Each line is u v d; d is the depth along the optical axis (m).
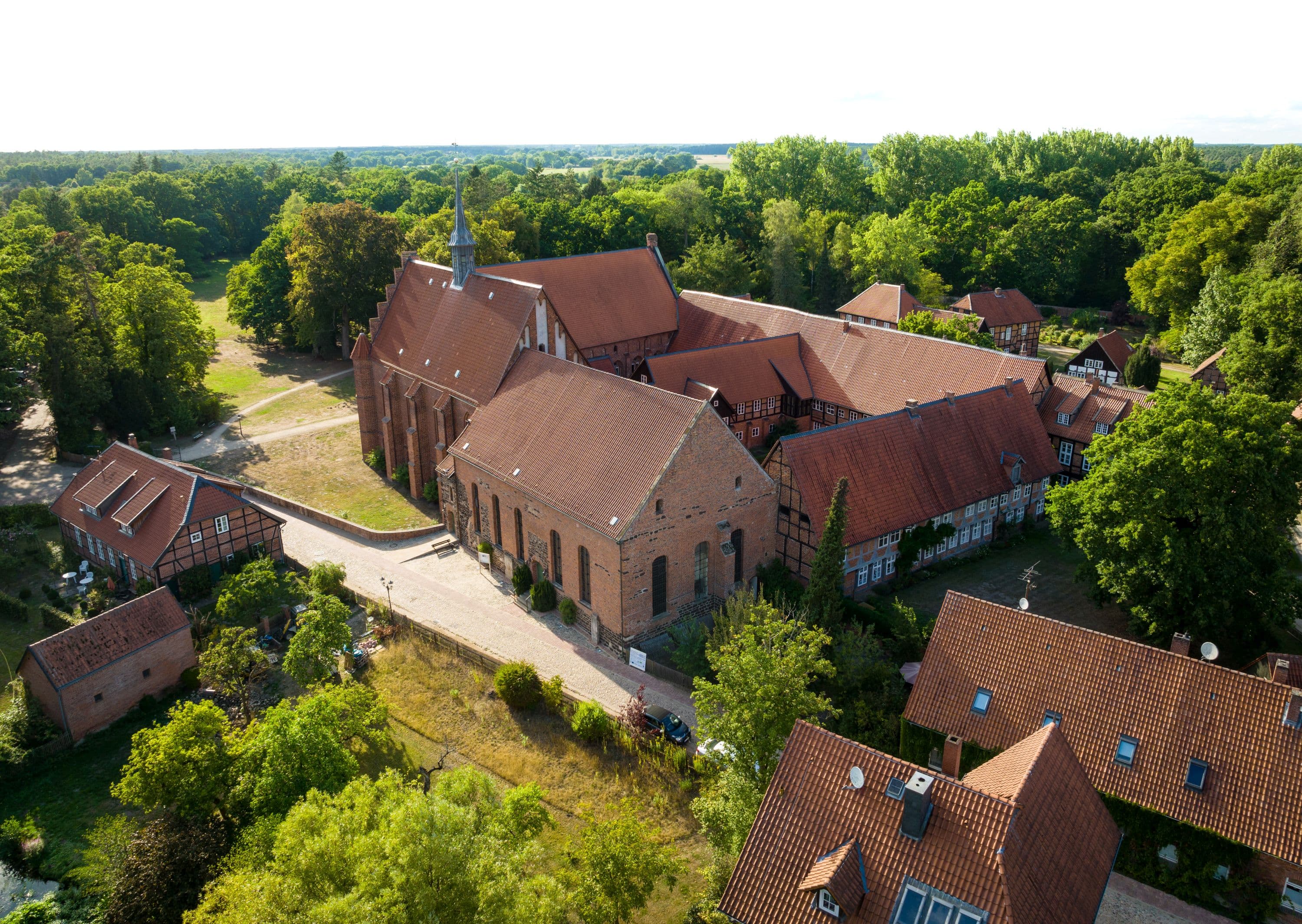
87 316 88.94
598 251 144.00
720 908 29.36
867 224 152.62
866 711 44.75
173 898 37.00
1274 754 33.91
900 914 27.23
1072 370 110.00
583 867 36.53
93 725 49.75
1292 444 50.72
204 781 40.50
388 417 80.38
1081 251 149.38
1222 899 34.91
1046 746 31.81
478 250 119.06
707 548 56.66
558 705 49.12
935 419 65.31
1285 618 48.47
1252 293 85.19
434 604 61.12
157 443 90.75
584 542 55.28
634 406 57.59
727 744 39.38
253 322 123.31
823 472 58.88
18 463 83.94
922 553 62.56
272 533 65.69
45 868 41.41
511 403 66.25
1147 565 48.06
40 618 59.44
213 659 48.56
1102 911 35.09
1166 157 198.25
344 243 113.38
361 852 30.17
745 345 83.44
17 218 139.75
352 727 44.59
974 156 184.25
